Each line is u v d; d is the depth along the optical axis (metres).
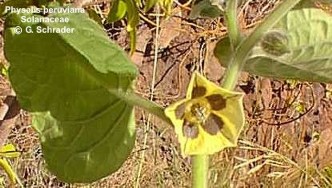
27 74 0.12
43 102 0.12
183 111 0.09
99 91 0.12
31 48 0.11
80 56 0.11
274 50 0.11
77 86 0.11
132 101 0.10
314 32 0.12
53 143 0.12
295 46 0.12
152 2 0.17
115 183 0.54
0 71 0.22
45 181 0.54
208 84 0.09
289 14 0.11
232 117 0.09
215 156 0.52
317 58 0.12
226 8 0.10
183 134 0.09
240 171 0.55
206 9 0.11
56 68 0.11
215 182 0.52
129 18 0.16
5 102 0.20
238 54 0.10
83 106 0.12
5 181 0.38
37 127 0.12
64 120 0.12
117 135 0.12
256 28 0.10
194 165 0.10
